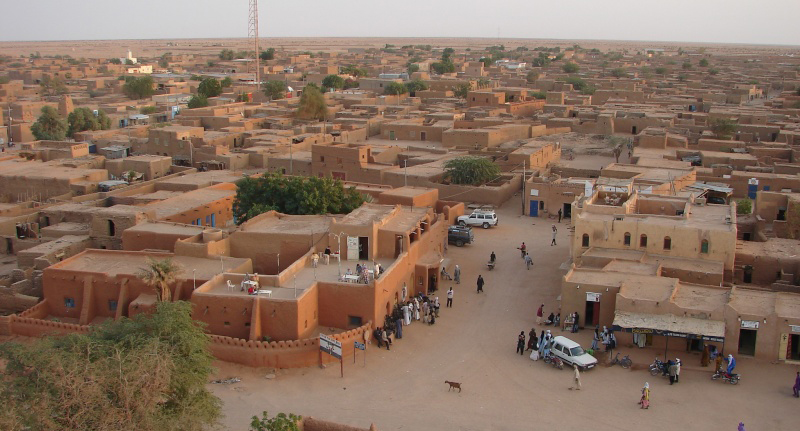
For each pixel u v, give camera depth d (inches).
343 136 4190.5
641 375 1601.9
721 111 4687.5
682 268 1911.9
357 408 1475.1
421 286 2071.9
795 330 1603.1
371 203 2561.5
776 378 1569.9
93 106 5743.1
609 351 1691.7
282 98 6186.0
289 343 1630.2
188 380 1255.5
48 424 1034.7
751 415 1437.0
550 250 2514.8
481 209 2918.3
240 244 2071.9
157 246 2111.2
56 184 3009.4
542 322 1884.8
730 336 1643.7
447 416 1448.1
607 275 1862.7
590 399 1505.9
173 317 1333.7
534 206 2965.1
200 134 4028.1
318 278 1839.3
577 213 2159.2
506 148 3740.2
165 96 6525.6
